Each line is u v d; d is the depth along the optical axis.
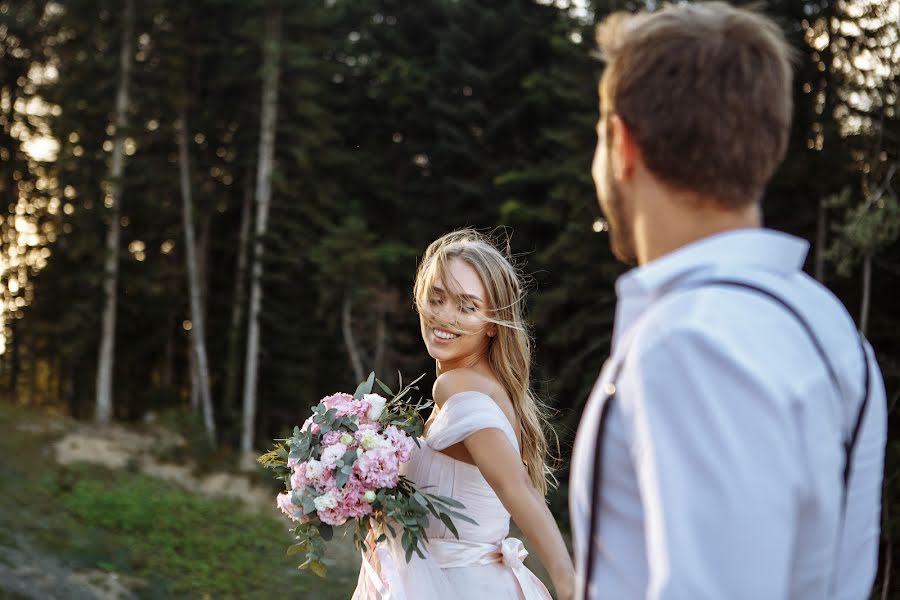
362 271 23.14
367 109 28.47
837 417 0.94
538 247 23.16
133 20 22.80
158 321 26.78
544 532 2.17
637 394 0.89
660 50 0.99
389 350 24.48
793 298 0.94
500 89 25.70
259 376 26.22
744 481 0.78
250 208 26.83
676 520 0.80
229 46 25.08
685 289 0.93
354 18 28.56
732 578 0.77
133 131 23.03
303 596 10.55
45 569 9.62
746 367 0.82
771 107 0.97
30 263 25.56
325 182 26.11
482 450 2.27
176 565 11.14
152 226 25.81
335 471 2.45
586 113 21.34
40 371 28.00
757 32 0.98
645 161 1.00
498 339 2.55
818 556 0.89
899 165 15.01
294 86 25.00
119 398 27.66
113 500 13.42
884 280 16.22
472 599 2.40
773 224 17.31
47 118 24.38
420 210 26.55
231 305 27.78
